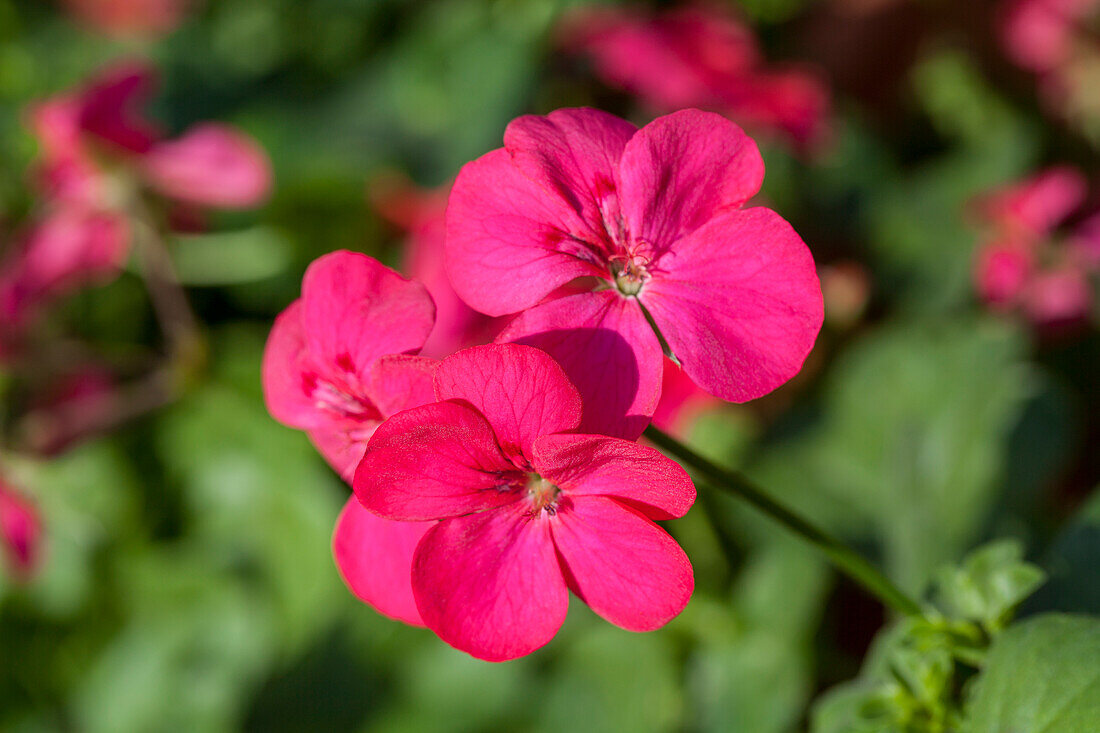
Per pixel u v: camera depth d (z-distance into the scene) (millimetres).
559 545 298
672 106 509
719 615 411
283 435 480
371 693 454
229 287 578
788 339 292
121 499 512
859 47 675
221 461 490
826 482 453
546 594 297
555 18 598
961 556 402
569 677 434
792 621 409
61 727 516
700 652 417
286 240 552
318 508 477
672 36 523
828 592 420
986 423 435
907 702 323
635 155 298
